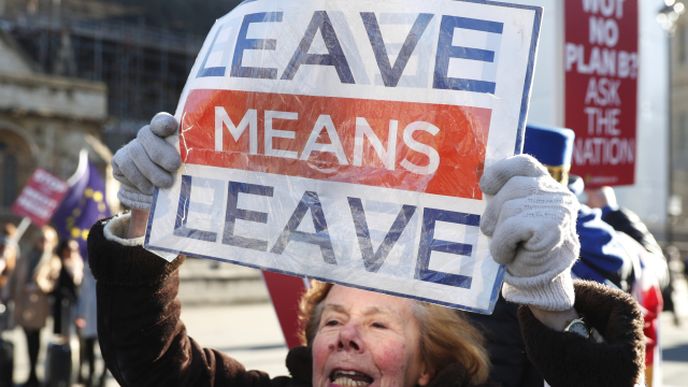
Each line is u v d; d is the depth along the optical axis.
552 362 1.90
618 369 1.88
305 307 2.44
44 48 41.62
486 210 1.77
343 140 2.04
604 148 5.05
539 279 1.73
